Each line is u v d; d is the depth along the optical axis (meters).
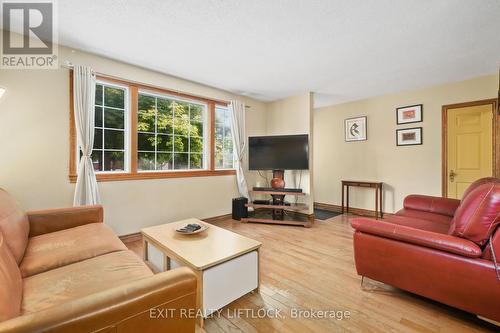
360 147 4.61
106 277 1.26
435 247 1.52
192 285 0.98
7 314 0.79
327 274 2.14
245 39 2.38
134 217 3.08
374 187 4.14
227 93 4.17
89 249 1.58
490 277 1.35
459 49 2.58
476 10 1.89
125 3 1.83
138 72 3.10
